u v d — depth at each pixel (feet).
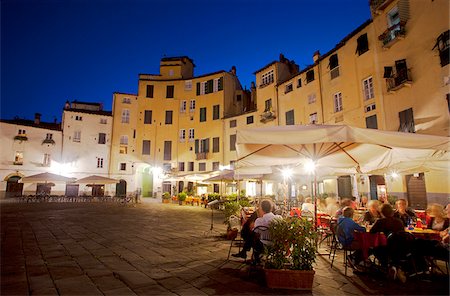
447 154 22.62
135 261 20.59
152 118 125.29
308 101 82.89
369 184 62.44
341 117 71.51
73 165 113.19
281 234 15.78
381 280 17.04
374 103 62.28
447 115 46.34
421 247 16.96
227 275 17.46
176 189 118.32
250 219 20.58
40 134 109.09
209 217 53.47
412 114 53.01
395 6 58.03
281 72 97.60
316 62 80.53
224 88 118.32
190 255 22.65
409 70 53.62
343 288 15.57
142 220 47.73
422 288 15.61
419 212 32.42
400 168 30.45
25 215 51.67
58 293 14.15
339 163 28.22
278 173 40.78
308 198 35.99
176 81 127.85
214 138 115.85
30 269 18.11
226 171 55.52
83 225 39.86
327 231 27.71
